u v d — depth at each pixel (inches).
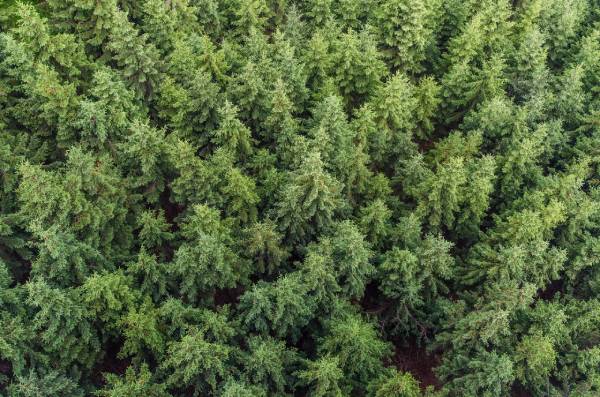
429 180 1430.9
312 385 1114.1
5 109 1358.3
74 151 1144.8
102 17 1567.4
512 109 1734.7
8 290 994.1
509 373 1074.1
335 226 1322.6
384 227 1352.1
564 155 1765.5
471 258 1433.3
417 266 1290.6
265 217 1374.3
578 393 1192.8
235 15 1888.5
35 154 1343.5
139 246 1310.3
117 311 1074.1
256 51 1632.6
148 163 1284.4
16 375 936.9
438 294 1413.6
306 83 1740.9
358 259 1186.6
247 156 1482.5
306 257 1235.9
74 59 1450.5
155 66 1508.4
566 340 1288.1
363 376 1157.1
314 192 1233.4
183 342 987.3
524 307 1179.3
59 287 1023.0
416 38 1769.2
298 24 1759.4
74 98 1320.1
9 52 1392.7
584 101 1918.1
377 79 1718.8
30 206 1113.4
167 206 1512.1
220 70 1581.0
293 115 1659.7
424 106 1732.3
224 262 1163.3
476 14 1888.5
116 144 1301.7
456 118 1865.2
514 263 1275.8
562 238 1489.9
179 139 1370.6
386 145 1621.6
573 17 2015.3
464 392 1120.2
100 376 1135.0
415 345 1413.6
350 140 1487.5
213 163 1358.3
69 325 991.6
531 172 1626.5
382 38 1867.6
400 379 1071.0
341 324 1133.1
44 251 1011.3
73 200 1122.0
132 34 1434.5
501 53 1759.4
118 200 1259.8
